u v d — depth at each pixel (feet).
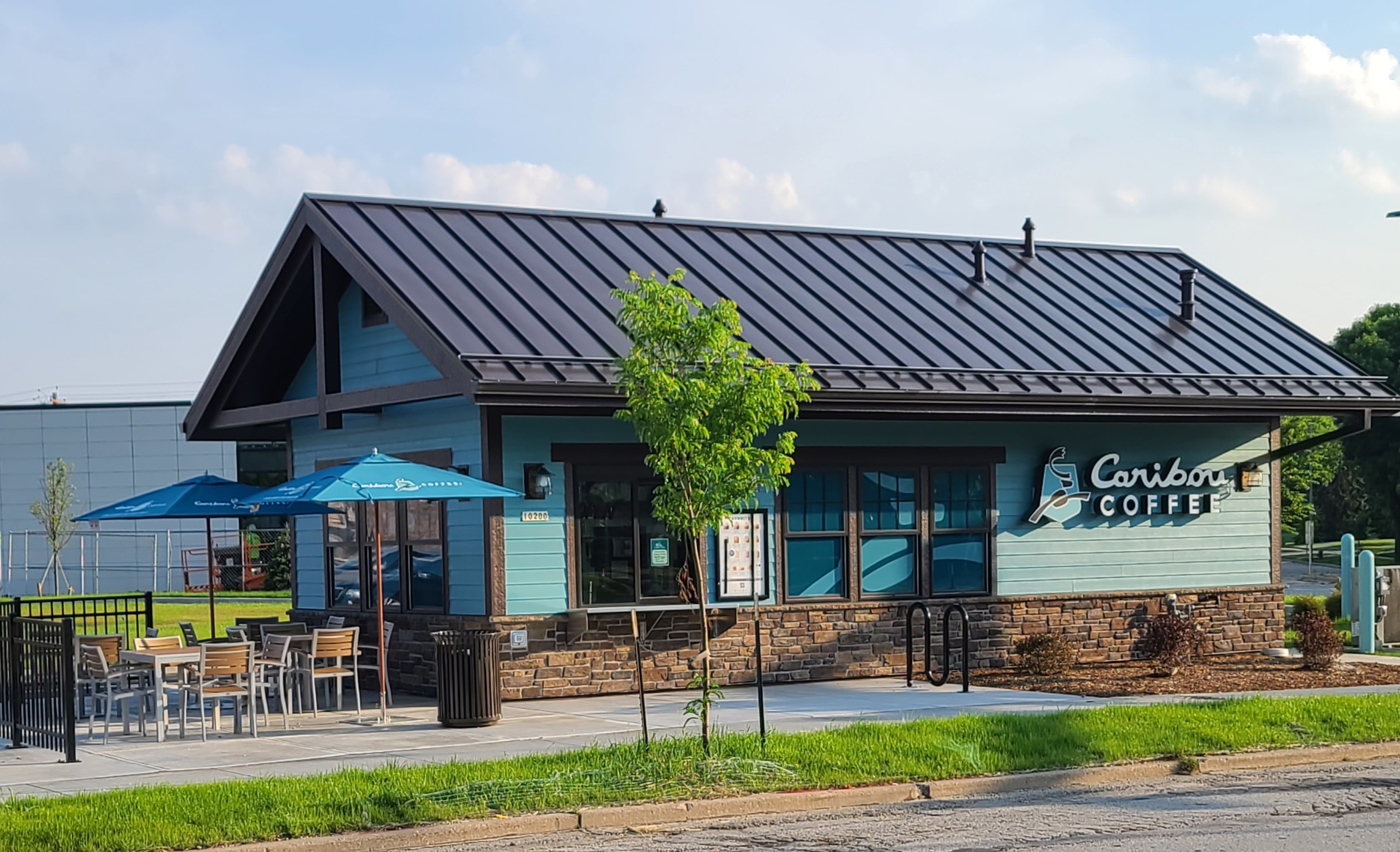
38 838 32.24
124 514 62.69
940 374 66.28
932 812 37.73
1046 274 83.25
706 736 40.98
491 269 65.57
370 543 68.33
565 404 57.67
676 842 34.12
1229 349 78.13
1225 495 77.51
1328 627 68.39
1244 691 60.13
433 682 62.90
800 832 35.12
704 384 38.58
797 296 71.82
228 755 46.09
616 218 75.00
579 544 61.77
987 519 70.90
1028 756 42.96
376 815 34.83
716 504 39.60
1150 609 74.74
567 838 34.81
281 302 71.20
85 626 67.97
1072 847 32.63
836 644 66.64
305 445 74.90
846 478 67.46
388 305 61.57
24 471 198.18
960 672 68.59
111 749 48.03
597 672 61.62
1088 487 73.56
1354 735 47.21
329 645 55.77
